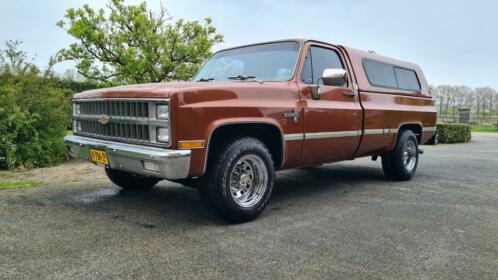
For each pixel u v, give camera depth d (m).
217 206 3.60
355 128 5.00
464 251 3.14
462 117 30.05
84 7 11.94
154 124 3.36
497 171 7.21
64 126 7.36
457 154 10.38
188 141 3.30
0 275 2.59
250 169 3.89
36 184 5.32
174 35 12.54
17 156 6.54
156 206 4.33
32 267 2.71
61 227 3.56
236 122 3.60
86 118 4.17
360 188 5.55
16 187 5.12
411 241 3.35
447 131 15.52
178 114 3.25
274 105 3.97
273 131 4.11
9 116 6.43
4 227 3.52
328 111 4.57
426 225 3.81
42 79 7.57
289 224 3.77
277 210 4.30
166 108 3.27
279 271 2.71
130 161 3.51
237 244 3.21
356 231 3.59
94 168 6.61
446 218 4.05
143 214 4.02
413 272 2.74
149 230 3.52
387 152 5.97
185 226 3.65
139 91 3.50
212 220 3.84
